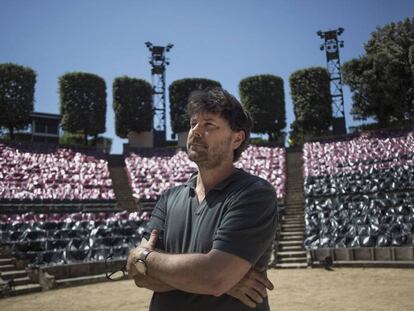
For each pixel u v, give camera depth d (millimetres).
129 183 28578
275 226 2205
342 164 27031
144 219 19234
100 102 38656
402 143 27203
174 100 41125
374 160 26312
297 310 9039
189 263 1941
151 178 28656
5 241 14961
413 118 33969
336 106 38250
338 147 30203
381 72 32875
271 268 16359
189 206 2365
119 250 15578
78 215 19250
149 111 40531
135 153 33062
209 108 2357
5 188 23625
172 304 2133
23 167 26609
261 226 2070
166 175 29047
